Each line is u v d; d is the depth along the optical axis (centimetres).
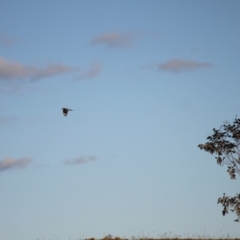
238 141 7438
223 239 5062
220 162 7412
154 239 5016
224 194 7388
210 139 7525
